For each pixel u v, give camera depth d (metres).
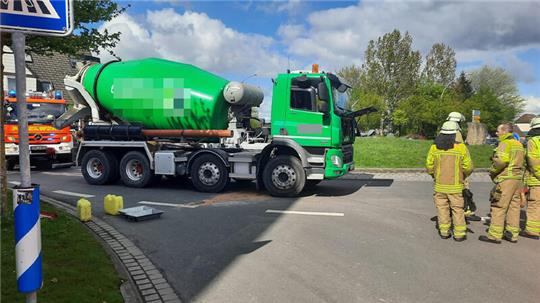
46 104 15.78
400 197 9.55
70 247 5.32
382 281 4.52
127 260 5.23
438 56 66.31
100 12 8.95
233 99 10.11
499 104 52.16
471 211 7.39
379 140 26.94
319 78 9.12
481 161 17.19
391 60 55.94
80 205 7.11
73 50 9.15
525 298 4.09
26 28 2.94
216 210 8.13
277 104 9.44
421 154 18.52
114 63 11.59
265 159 9.91
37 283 3.05
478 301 4.02
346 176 13.48
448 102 47.03
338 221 7.18
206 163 10.20
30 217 2.99
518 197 5.98
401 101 54.06
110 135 11.23
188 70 10.70
